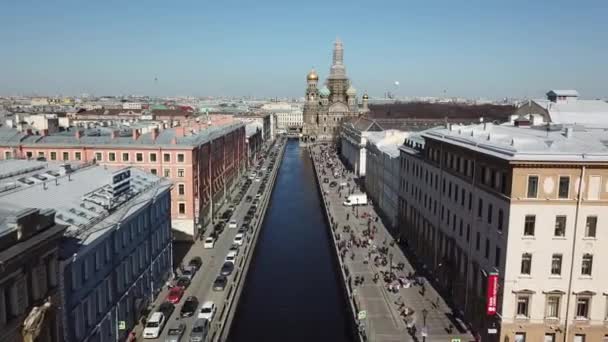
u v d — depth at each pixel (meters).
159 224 74.56
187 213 102.56
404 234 103.62
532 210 52.81
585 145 56.19
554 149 54.44
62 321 43.25
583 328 54.19
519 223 53.00
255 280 89.25
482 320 59.84
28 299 38.28
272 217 137.75
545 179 52.53
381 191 132.50
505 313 54.34
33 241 37.91
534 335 54.56
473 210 63.50
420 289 77.62
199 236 107.38
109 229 53.44
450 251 73.06
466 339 61.38
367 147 160.88
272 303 79.31
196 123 150.25
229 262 85.56
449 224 73.56
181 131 112.50
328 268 95.81
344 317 74.56
